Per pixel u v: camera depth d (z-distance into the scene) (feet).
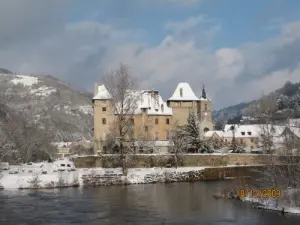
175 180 291.79
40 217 167.63
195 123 368.07
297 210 169.37
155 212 176.24
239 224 151.94
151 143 366.84
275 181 213.25
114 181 274.57
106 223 157.17
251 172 312.71
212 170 306.76
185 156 332.60
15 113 526.98
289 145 242.99
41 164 349.00
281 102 618.03
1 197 217.56
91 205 193.36
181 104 425.69
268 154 234.17
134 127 392.68
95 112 387.75
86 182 269.23
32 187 254.27
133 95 301.63
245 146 438.81
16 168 312.29
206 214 170.19
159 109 414.00
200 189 247.70
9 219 164.04
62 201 204.54
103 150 368.68
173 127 399.24
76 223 157.38
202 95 452.35
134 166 322.34
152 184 277.64
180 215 169.27
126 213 174.50
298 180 196.44
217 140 418.72
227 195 212.23
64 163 304.91
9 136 391.04
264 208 179.01
